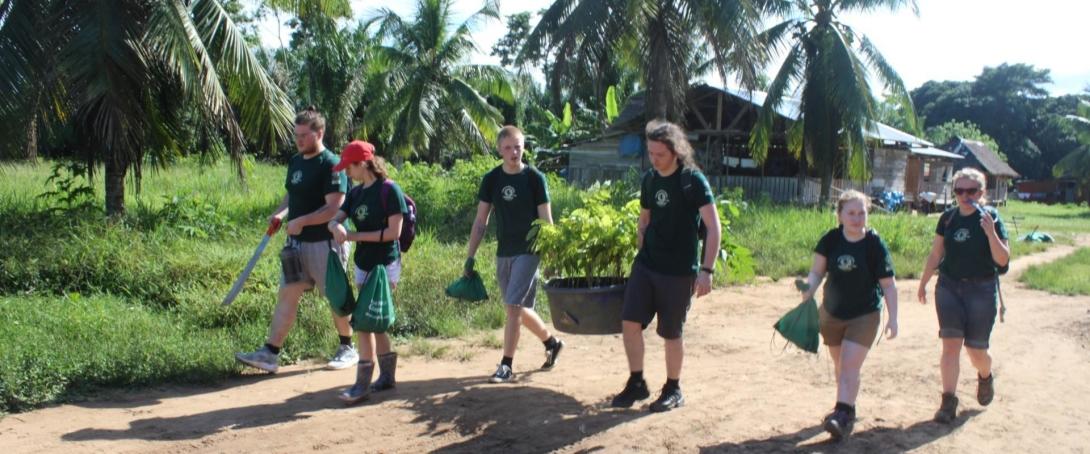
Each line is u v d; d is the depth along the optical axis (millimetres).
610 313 5422
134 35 9945
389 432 4719
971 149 48000
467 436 4664
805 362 6707
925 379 6117
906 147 28828
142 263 8320
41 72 9477
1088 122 49344
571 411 5113
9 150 9508
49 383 5297
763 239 14414
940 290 5230
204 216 11305
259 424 4812
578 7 17203
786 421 4977
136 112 10266
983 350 5133
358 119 35844
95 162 11031
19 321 6406
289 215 5957
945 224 5250
